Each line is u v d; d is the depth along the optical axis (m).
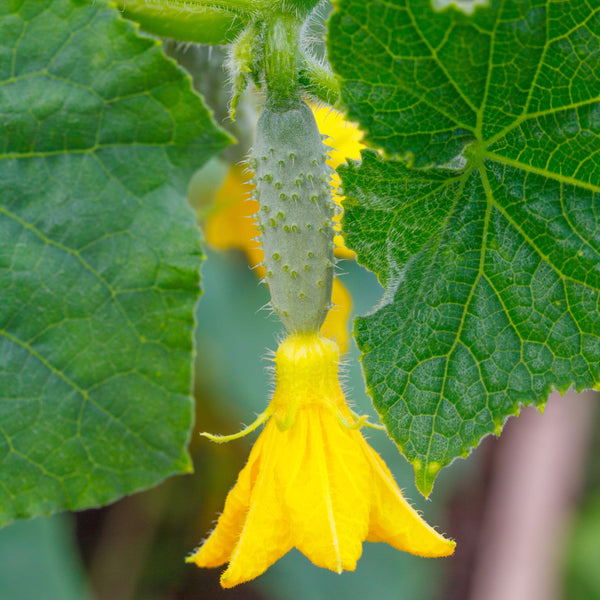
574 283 0.45
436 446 0.45
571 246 0.45
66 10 0.43
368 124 0.44
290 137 0.44
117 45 0.43
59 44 0.43
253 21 0.44
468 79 0.43
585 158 0.44
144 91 0.43
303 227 0.44
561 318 0.45
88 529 0.66
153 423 0.42
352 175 0.44
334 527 0.44
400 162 0.44
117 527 0.67
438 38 0.43
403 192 0.45
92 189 0.43
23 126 0.43
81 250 0.42
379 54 0.43
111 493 0.42
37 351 0.42
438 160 0.44
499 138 0.44
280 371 0.45
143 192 0.43
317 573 0.62
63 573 0.55
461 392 0.45
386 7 0.42
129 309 0.42
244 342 0.67
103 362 0.42
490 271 0.45
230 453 0.67
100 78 0.43
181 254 0.42
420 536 0.44
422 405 0.45
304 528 0.44
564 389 0.45
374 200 0.45
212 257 0.69
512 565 0.64
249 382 0.66
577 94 0.43
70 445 0.42
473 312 0.45
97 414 0.42
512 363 0.45
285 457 0.44
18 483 0.42
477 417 0.45
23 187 0.43
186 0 0.45
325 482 0.44
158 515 0.67
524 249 0.45
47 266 0.42
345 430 0.45
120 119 0.43
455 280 0.45
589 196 0.44
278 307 0.45
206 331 0.66
